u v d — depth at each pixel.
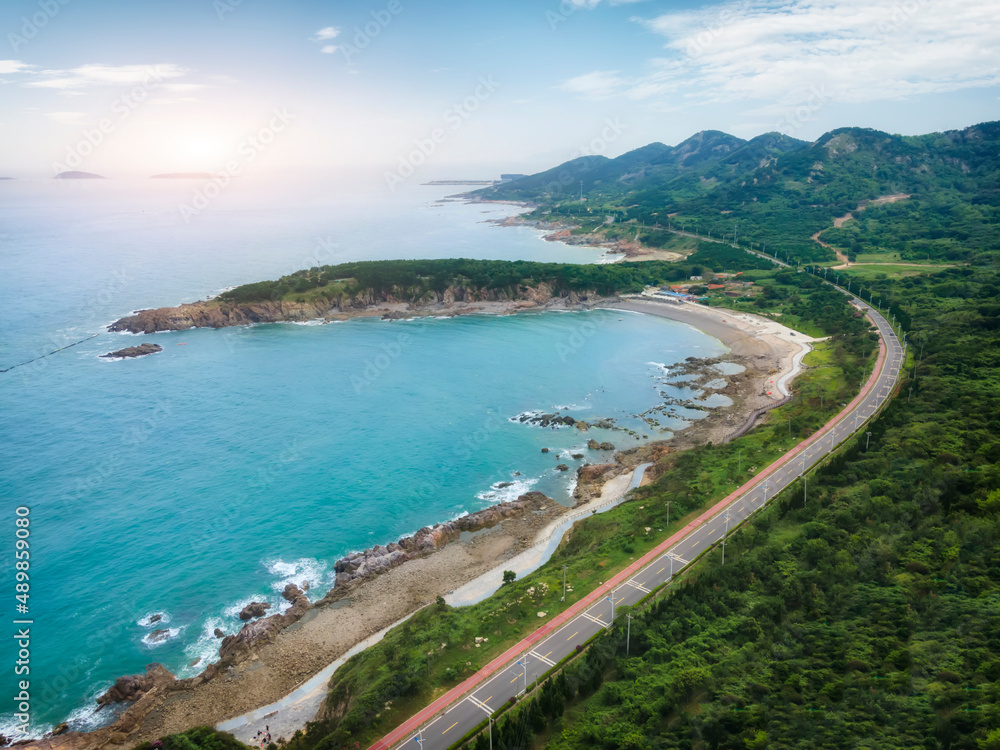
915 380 150.38
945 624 69.56
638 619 80.00
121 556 107.44
